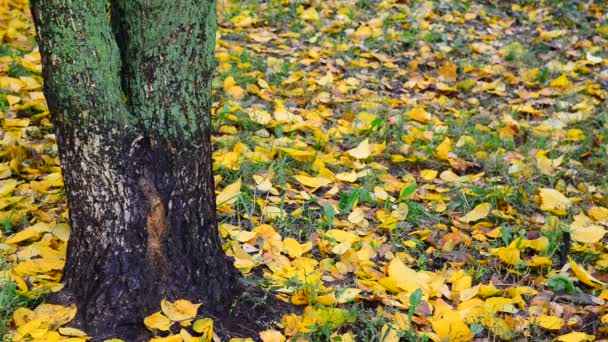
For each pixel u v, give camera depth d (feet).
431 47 19.29
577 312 9.27
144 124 7.72
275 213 10.85
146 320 7.66
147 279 7.82
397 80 17.39
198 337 7.73
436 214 11.69
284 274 9.24
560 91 16.85
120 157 7.62
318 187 11.75
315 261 9.70
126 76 7.64
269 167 12.21
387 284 9.27
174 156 7.81
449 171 12.87
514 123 14.66
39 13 7.11
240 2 21.29
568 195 12.64
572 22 21.54
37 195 10.94
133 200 7.73
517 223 11.51
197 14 7.58
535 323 8.81
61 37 7.11
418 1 22.27
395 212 11.26
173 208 7.88
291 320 8.30
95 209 7.71
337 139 13.84
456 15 21.74
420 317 8.80
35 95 14.20
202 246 8.13
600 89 17.19
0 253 9.16
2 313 7.97
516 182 12.62
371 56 18.22
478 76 17.71
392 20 20.77
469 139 13.89
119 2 7.49
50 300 7.94
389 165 13.34
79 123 7.41
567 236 10.48
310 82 16.11
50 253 9.04
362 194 11.50
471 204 11.98
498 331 8.63
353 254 9.97
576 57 19.12
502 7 22.81
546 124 15.02
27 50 16.58
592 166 13.70
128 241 7.76
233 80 15.29
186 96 7.74
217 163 12.09
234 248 9.55
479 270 10.05
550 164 13.16
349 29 19.89
